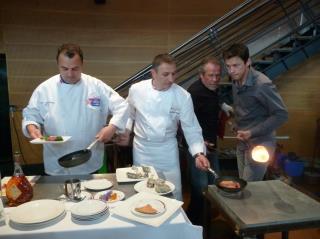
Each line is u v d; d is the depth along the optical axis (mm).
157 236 1069
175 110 1922
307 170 3924
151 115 1918
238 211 1289
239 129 2232
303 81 4402
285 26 4309
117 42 4141
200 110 2307
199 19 4207
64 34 4012
